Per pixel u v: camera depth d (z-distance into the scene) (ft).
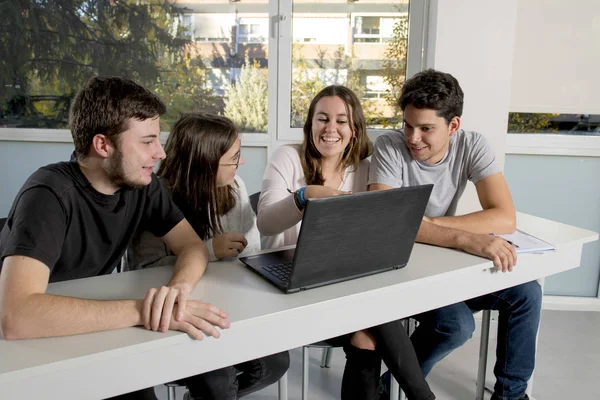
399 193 3.78
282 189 5.73
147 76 9.22
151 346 3.10
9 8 9.05
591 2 8.23
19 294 3.09
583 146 8.86
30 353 2.91
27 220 3.40
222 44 9.08
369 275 4.16
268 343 3.54
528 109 8.61
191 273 3.96
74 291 3.78
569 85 8.52
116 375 3.06
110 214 4.02
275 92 9.18
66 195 3.70
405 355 4.49
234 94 9.29
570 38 8.36
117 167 3.74
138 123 3.69
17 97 9.41
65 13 9.07
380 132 9.25
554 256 5.27
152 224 4.60
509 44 7.62
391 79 9.08
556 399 6.52
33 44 9.20
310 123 5.90
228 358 3.42
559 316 9.14
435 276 4.23
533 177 9.12
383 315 4.08
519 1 8.25
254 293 3.80
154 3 8.96
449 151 6.00
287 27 8.92
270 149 9.42
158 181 4.58
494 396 5.88
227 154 5.06
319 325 3.74
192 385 4.21
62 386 2.91
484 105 7.80
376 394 4.75
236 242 4.72
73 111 3.76
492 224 5.46
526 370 5.66
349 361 4.66
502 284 4.88
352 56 9.05
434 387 6.70
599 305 9.36
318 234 3.56
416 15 8.57
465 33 7.58
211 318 3.29
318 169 5.92
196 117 5.09
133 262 4.98
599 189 9.11
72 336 3.12
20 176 9.70
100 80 3.70
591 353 7.79
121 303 3.29
